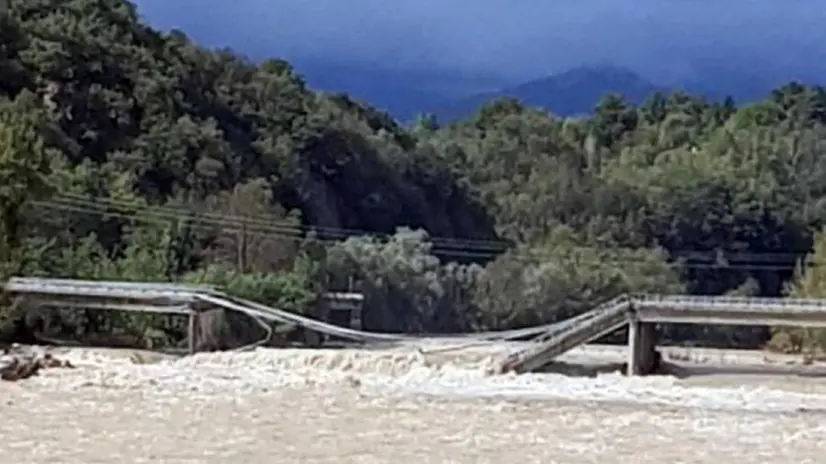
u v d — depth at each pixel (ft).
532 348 155.02
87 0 322.55
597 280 323.98
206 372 135.64
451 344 183.32
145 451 82.84
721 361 182.91
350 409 106.01
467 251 365.20
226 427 93.86
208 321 182.39
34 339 177.99
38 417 96.27
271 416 100.32
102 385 118.42
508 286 317.22
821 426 103.04
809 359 190.60
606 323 161.79
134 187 279.69
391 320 297.53
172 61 335.06
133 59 318.24
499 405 111.65
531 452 86.17
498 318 315.37
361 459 81.92
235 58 365.40
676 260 365.20
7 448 82.28
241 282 225.15
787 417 108.68
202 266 248.11
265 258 271.08
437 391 121.60
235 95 346.54
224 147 315.99
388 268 299.17
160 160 299.79
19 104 267.80
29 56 295.69
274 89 360.28
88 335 187.11
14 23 299.99
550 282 318.86
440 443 88.94
